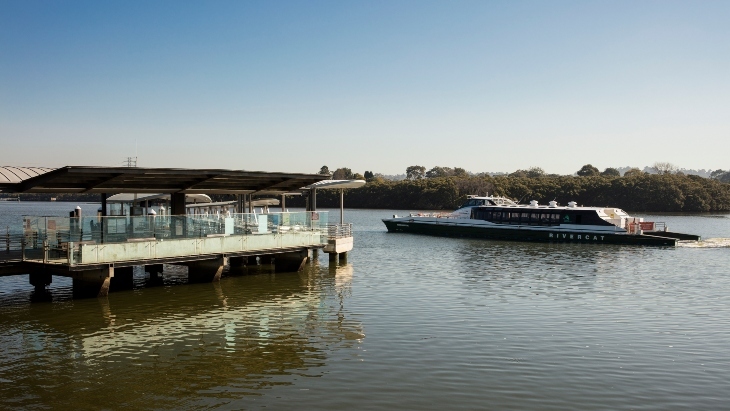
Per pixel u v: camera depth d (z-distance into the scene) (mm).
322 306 26844
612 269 40281
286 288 31500
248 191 39375
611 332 22438
